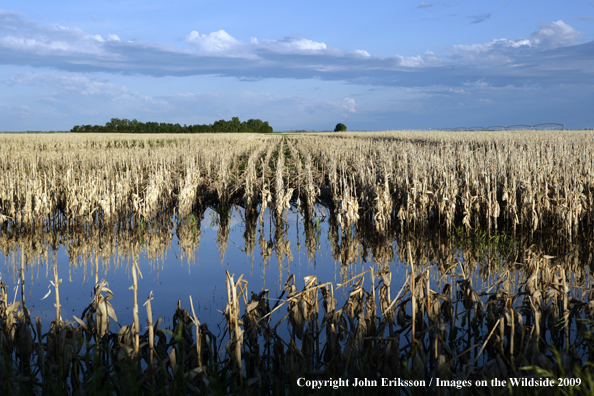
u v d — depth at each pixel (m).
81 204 12.20
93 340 4.96
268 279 8.29
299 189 15.21
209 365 4.25
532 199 10.86
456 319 5.51
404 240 11.20
